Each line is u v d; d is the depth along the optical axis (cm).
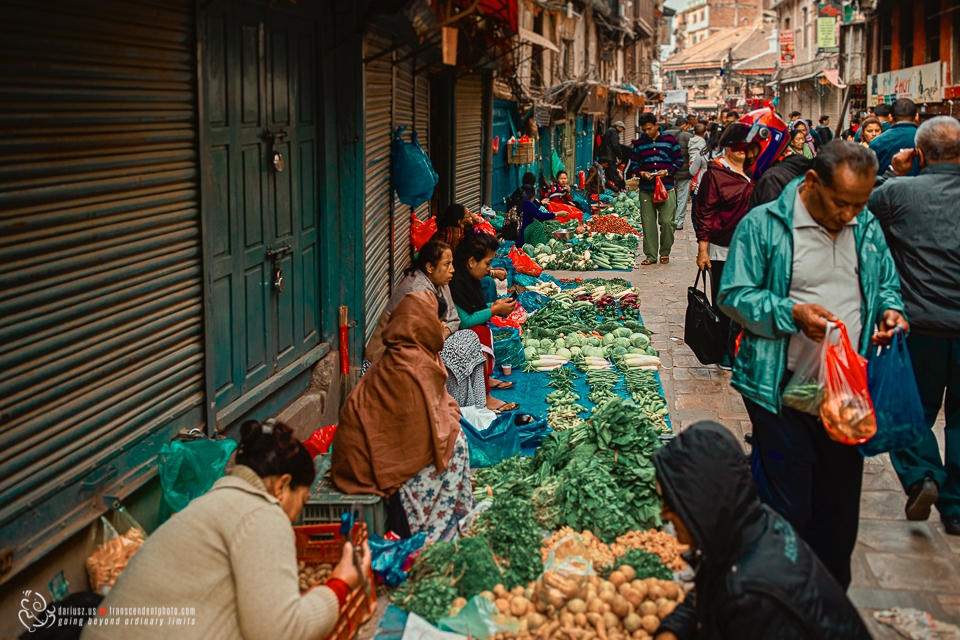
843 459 377
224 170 494
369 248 720
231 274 509
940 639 371
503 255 1255
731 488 251
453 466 468
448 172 1229
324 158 656
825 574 252
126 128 393
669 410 689
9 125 322
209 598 284
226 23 488
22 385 333
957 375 469
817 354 360
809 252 375
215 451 416
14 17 322
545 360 791
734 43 9831
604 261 1304
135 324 407
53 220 347
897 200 469
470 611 379
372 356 723
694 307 727
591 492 461
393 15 638
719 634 247
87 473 371
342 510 446
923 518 479
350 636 375
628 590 377
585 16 2588
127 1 390
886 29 2939
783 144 720
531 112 1800
